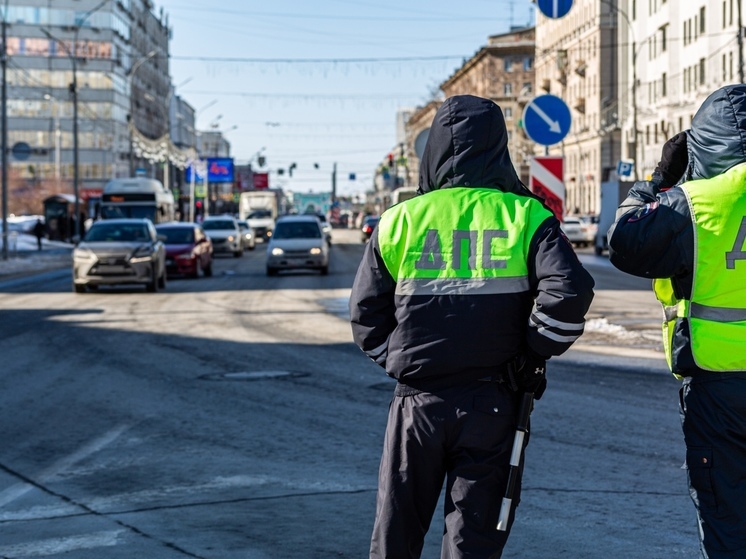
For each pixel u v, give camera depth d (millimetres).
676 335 4133
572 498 7102
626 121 78250
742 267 4027
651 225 4082
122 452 8773
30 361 14492
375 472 7941
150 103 140875
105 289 28750
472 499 3926
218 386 12102
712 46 60562
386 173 111688
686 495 7160
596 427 9484
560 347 3873
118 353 15188
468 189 4094
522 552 5945
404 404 4043
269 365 13812
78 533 6480
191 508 7004
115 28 117062
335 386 12023
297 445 8898
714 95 4211
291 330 17984
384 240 4098
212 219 54625
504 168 4160
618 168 50562
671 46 68250
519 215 4012
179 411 10578
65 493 7488
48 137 116500
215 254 55969
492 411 3936
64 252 58719
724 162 4129
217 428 9680
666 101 69312
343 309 21922
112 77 116438
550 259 3908
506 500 3920
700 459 4043
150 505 7109
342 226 163500
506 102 115688
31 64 115812
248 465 8203
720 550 3977
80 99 116375
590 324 17766
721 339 4016
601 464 8086
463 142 4094
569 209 97688
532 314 3900
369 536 6316
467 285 3971
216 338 16891
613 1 85500
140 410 10680
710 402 4031
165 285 29359
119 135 119625
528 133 17547
